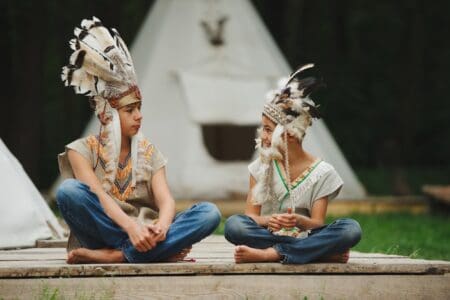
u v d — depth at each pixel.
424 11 38.38
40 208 10.48
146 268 6.61
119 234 7.00
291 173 7.23
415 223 18.02
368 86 37.91
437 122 38.16
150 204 7.32
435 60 39.50
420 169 35.94
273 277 6.82
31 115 26.30
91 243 7.10
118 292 6.55
